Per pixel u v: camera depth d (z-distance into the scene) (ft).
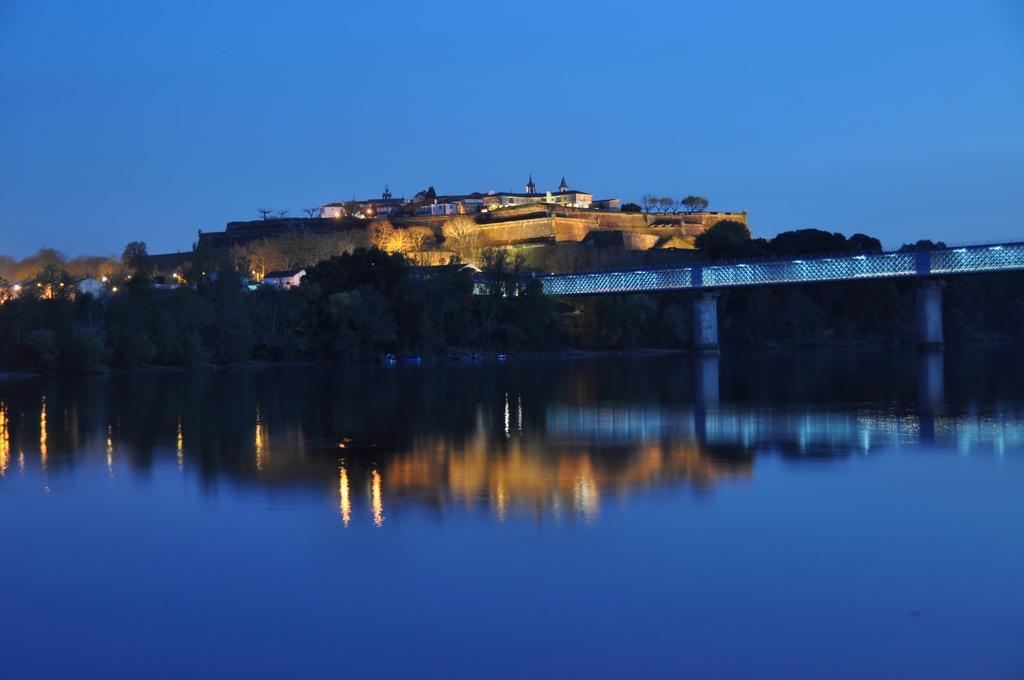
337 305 655.76
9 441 256.11
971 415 291.17
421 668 101.76
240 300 650.84
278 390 424.46
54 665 103.55
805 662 102.22
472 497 175.63
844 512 160.66
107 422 298.76
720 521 155.33
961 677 98.63
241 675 100.78
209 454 229.86
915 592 121.19
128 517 163.84
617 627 111.24
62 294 615.57
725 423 282.56
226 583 127.65
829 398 356.18
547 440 251.19
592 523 154.71
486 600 119.96
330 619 114.83
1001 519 155.22
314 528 153.99
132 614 117.19
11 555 141.49
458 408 337.52
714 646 106.11
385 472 203.00
